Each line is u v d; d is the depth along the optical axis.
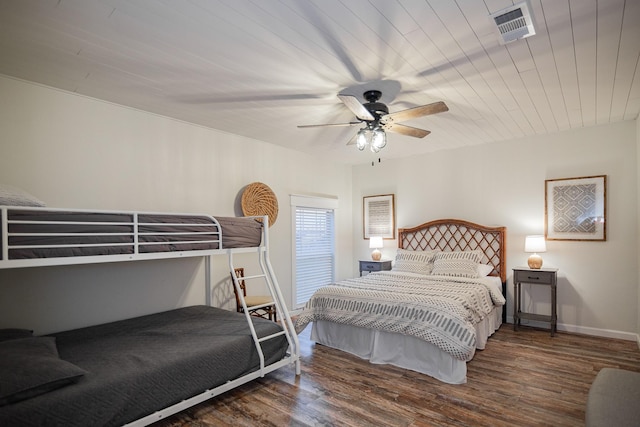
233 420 2.44
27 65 2.53
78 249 2.20
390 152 5.47
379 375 3.13
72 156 3.05
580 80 2.80
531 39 2.19
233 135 4.40
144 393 2.17
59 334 2.87
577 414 2.44
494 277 4.61
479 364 3.32
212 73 2.66
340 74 2.68
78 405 1.90
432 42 2.23
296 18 1.97
